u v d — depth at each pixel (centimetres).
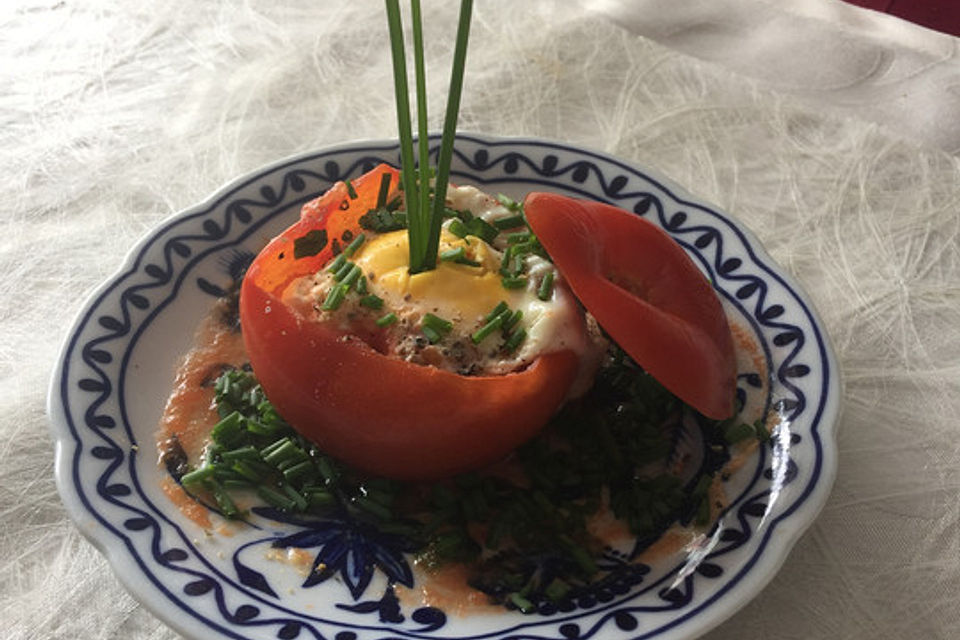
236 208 22
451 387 17
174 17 31
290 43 30
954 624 16
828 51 30
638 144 27
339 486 18
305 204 22
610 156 24
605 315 17
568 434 19
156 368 20
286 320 18
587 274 17
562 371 18
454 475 18
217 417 19
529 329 18
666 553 17
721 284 21
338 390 17
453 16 31
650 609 15
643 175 23
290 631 15
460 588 16
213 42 31
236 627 15
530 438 18
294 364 17
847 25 31
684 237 22
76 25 31
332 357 17
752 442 18
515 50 30
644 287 18
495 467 19
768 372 19
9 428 19
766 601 17
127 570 16
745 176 26
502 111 28
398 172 20
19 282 22
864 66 29
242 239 22
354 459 18
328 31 31
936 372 21
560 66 29
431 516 18
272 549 17
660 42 30
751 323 20
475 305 18
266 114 28
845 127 27
